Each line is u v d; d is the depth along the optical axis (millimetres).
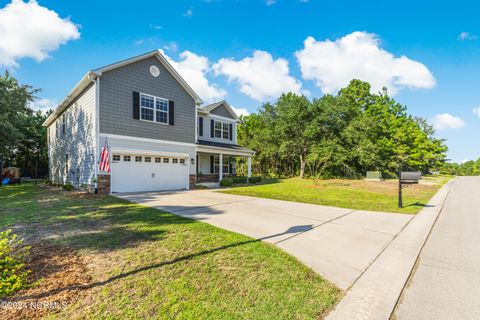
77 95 13617
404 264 3699
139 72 12594
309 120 24094
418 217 7090
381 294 2811
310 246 4379
